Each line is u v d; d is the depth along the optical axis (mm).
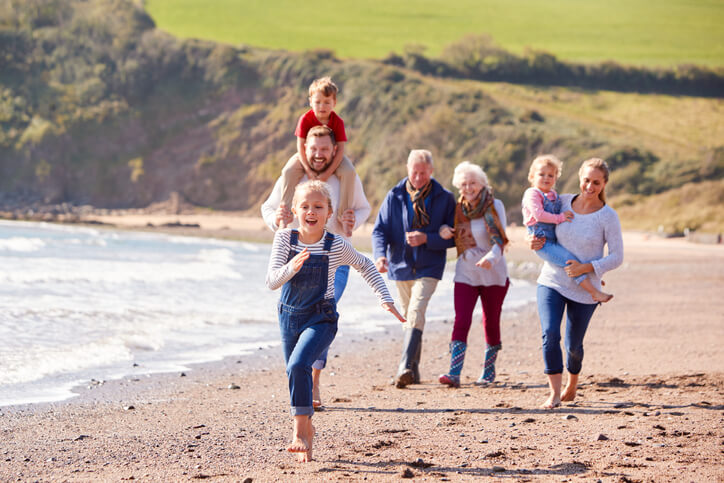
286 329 3930
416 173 6508
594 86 104125
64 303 10773
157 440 4344
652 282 18562
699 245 46656
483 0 126062
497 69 104125
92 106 92375
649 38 114500
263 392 6035
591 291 5219
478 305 13227
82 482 3490
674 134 85000
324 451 4105
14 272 14641
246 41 107250
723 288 16797
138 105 94250
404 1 122938
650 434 4371
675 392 5719
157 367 6988
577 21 119812
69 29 100875
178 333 9031
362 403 5570
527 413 5102
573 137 78312
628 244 45875
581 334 5395
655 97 99312
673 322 10609
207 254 25844
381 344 9016
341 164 5477
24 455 3977
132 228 64250
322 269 3873
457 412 5176
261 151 89125
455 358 6418
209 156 89312
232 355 7863
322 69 95312
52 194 84188
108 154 88438
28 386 5855
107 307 10617
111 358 7273
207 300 12406
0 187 83938
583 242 5301
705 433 4367
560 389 5344
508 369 7371
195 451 4102
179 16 112562
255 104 94312
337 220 5484
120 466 3779
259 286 15148
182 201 86000
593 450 4031
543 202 5484
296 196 3885
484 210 6402
